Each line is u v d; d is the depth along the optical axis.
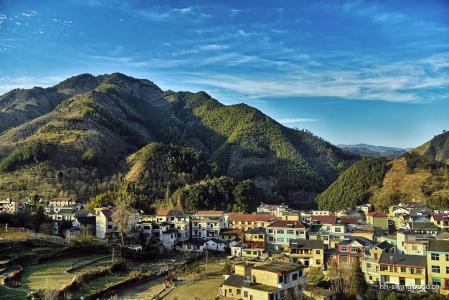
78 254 126.44
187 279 112.56
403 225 150.25
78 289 95.62
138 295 97.56
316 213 198.62
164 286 105.50
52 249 124.81
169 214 168.88
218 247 153.62
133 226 161.50
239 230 166.38
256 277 90.94
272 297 85.06
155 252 142.50
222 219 173.75
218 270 122.25
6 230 138.38
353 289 93.75
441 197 199.62
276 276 87.44
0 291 88.12
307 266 123.50
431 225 141.50
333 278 99.31
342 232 148.12
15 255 113.69
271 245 150.12
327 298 87.00
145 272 118.19
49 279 98.94
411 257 104.25
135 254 135.25
